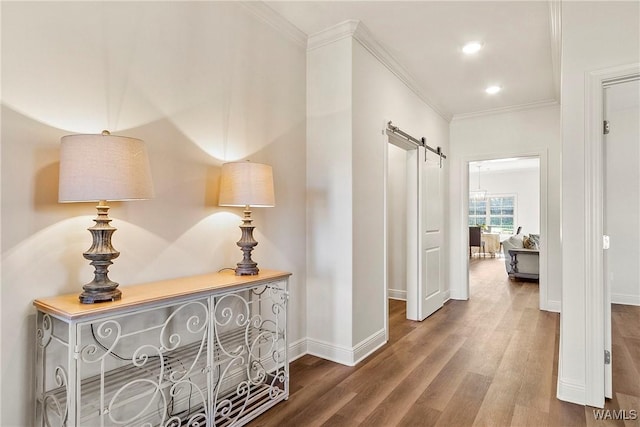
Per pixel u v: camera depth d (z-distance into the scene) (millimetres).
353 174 2812
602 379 2109
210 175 2234
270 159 2689
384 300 3275
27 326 1463
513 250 6492
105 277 1477
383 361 2824
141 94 1871
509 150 4793
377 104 3215
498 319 4023
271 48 2715
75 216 1615
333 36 2885
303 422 1973
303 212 3012
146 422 1824
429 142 4395
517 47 3152
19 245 1445
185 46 2102
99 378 1614
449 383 2438
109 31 1740
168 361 1832
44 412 1439
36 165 1493
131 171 1472
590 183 2123
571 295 2184
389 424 1956
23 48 1455
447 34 2953
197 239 2143
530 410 2094
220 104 2311
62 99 1571
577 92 2160
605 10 2090
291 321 2852
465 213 5086
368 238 3033
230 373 2283
